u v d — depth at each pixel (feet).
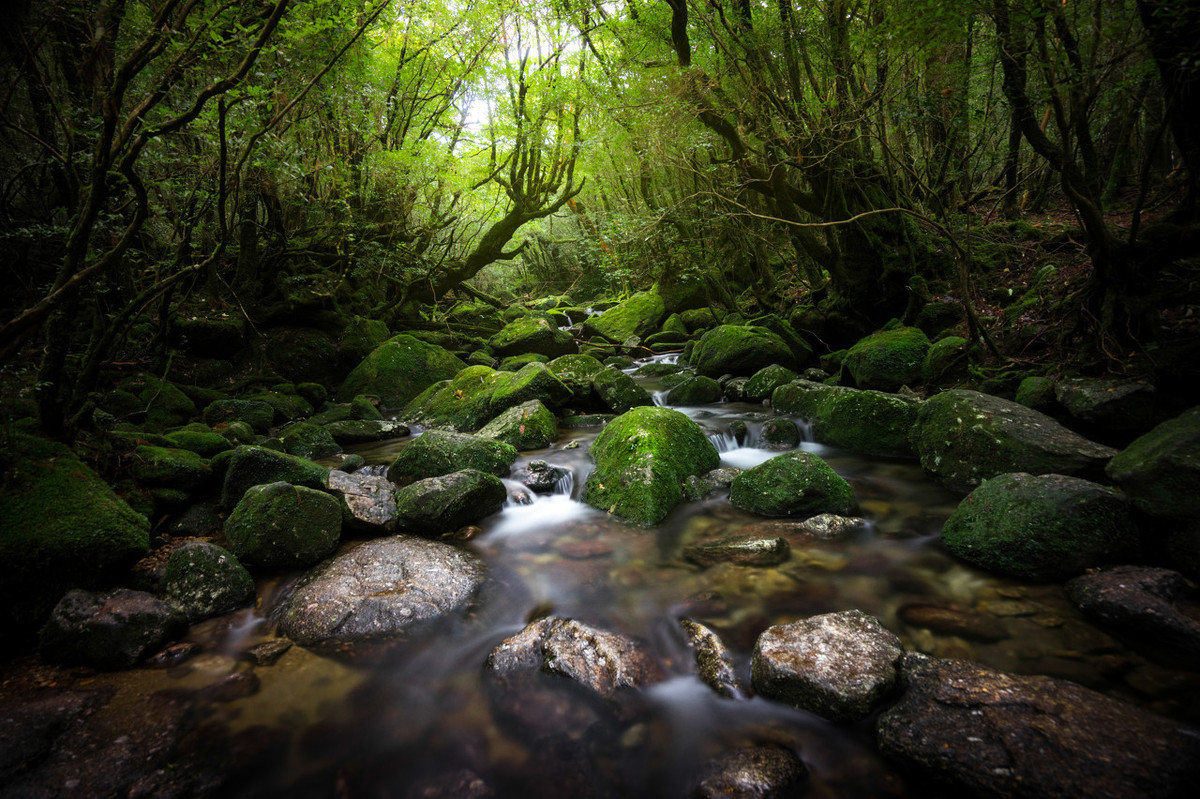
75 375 20.42
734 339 33.91
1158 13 12.38
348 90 25.76
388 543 13.30
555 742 7.98
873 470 18.28
